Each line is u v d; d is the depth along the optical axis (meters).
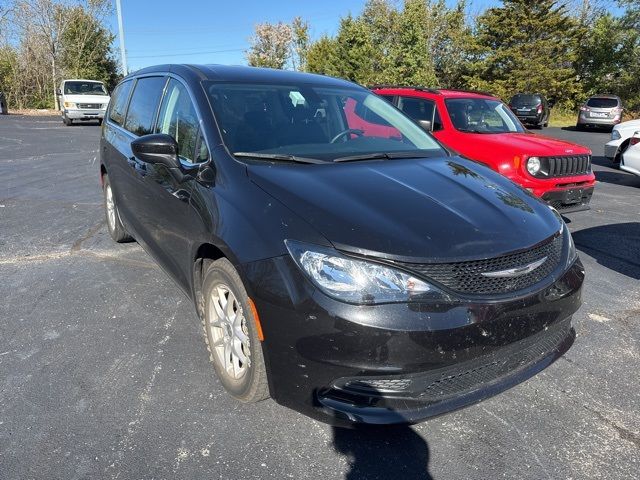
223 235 2.54
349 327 2.13
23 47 34.06
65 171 9.96
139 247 5.30
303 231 2.30
